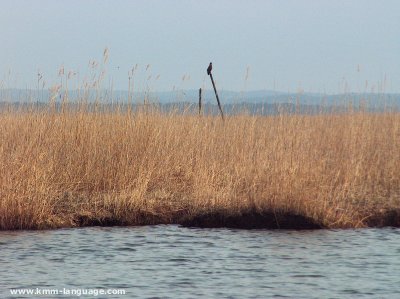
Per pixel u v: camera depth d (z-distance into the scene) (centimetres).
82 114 5184
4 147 4819
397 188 5403
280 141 5131
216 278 3403
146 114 5362
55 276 3391
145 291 3181
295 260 3753
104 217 4603
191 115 5697
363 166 5691
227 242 4147
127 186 4847
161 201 4844
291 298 3109
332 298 3123
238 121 5675
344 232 4456
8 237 4166
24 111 5184
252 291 3203
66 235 4250
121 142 5097
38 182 4484
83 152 5056
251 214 4600
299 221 4556
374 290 3247
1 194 4381
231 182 4794
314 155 5359
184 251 3916
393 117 6725
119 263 3650
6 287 3200
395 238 4297
